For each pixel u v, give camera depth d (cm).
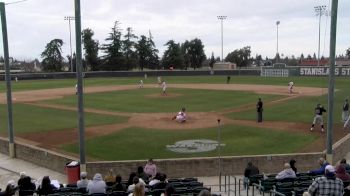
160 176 1611
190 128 3284
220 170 2112
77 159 2297
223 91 6353
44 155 2467
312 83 7888
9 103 2675
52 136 3086
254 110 4203
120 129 3281
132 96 5725
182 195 1319
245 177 1848
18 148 2681
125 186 1585
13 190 1370
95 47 14625
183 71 11200
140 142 2827
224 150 2584
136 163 2192
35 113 4312
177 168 2209
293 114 3894
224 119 3669
